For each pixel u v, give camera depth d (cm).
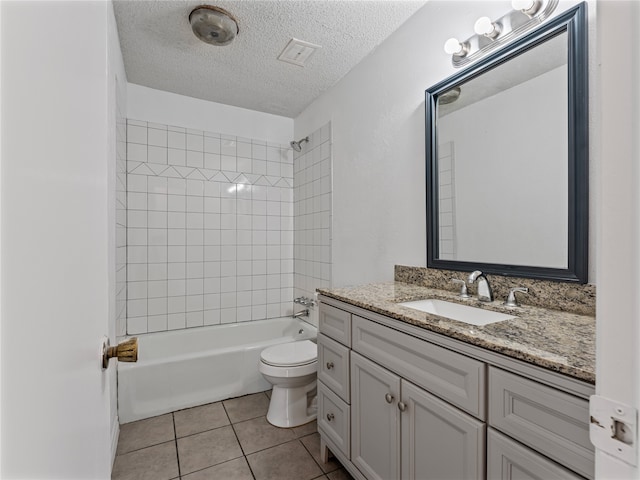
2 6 22
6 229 23
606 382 34
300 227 304
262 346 248
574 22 109
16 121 24
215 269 284
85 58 44
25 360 25
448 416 92
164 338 256
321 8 168
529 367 73
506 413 78
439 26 160
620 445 33
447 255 158
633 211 31
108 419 61
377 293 151
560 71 115
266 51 205
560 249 115
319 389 164
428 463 100
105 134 61
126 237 249
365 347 129
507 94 132
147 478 154
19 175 25
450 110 156
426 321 101
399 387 111
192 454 171
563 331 90
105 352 57
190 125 274
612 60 33
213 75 236
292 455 170
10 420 23
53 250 31
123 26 180
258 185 304
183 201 271
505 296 131
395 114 188
